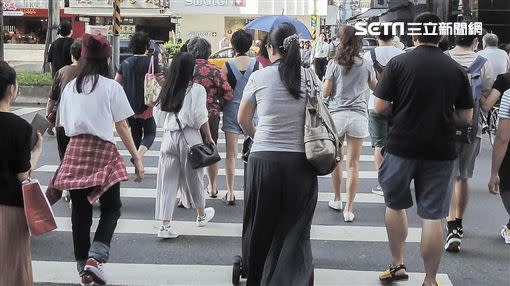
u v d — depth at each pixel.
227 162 7.44
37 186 3.57
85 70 4.78
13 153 3.58
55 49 11.80
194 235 6.37
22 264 3.69
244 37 7.15
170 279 5.20
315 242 6.22
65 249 5.91
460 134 5.54
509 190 5.66
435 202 4.55
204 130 6.03
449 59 4.54
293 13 34.31
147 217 7.03
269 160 4.14
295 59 4.21
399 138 4.55
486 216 7.17
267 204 4.18
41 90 16.28
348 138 6.70
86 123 4.71
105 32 14.84
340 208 7.37
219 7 34.28
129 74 8.06
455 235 5.87
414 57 4.50
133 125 8.32
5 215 3.60
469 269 5.47
